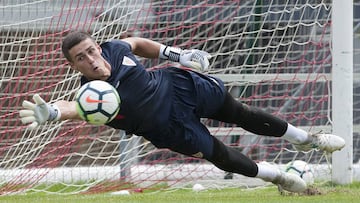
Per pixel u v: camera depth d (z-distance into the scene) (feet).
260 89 118.52
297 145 80.23
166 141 72.59
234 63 116.37
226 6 113.29
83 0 108.78
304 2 115.44
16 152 110.83
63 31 108.06
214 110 73.26
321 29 115.03
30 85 109.91
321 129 112.37
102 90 65.62
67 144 108.27
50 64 109.09
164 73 72.08
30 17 109.19
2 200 87.92
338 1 102.37
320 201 78.28
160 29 112.06
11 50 108.17
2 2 109.81
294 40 116.16
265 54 115.65
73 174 112.37
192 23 114.93
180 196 90.79
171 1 112.98
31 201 84.43
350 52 102.53
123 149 113.09
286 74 112.98
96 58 68.18
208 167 115.24
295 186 83.61
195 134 72.33
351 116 103.55
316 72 116.26
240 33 114.42
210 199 83.61
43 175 108.78
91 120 65.82
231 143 118.42
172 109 71.36
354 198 82.94
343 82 102.63
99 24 108.47
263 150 119.34
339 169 104.06
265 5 113.70
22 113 60.95
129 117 70.38
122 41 71.92
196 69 72.49
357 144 124.77
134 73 69.92
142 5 110.93
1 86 110.83
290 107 119.03
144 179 112.98
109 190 107.76
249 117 75.05
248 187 109.70
